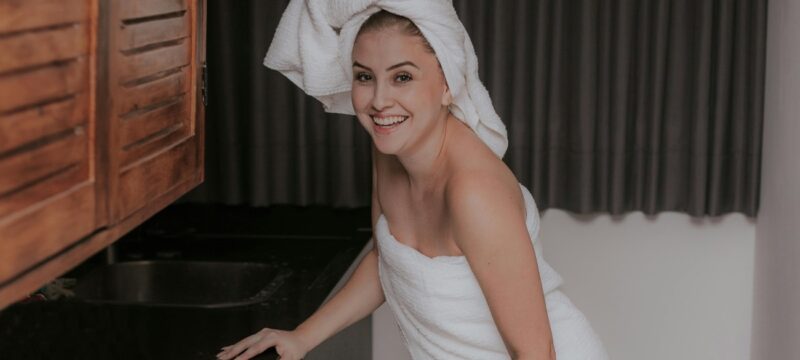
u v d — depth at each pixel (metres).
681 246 3.12
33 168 1.18
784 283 2.85
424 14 1.63
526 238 1.68
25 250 1.17
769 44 2.97
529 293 1.67
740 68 2.94
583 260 3.14
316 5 1.75
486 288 1.70
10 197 1.14
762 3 2.90
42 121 1.19
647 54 2.94
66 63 1.25
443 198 1.76
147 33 1.50
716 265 3.13
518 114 2.97
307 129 3.00
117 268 2.70
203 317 2.15
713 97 2.97
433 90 1.71
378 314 3.17
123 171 1.44
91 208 1.34
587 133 2.95
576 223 3.12
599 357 1.96
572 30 2.93
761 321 3.07
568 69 2.96
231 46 2.97
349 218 3.04
